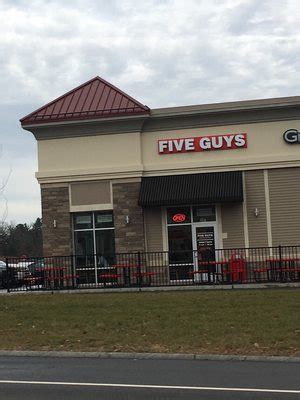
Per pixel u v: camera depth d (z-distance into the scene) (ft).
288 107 72.64
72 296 60.39
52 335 41.16
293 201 72.49
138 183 75.31
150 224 75.20
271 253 71.51
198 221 74.49
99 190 76.18
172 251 70.90
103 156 76.23
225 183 72.59
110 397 24.39
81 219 77.05
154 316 46.34
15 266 76.59
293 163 72.69
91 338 39.65
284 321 42.29
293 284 63.46
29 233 270.46
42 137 77.66
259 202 73.15
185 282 70.23
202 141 74.59
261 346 35.76
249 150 73.72
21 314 49.80
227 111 73.56
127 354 35.12
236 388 25.88
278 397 24.04
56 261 74.33
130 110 74.69
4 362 33.88
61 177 76.84
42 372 30.48
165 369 30.89
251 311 46.57
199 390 25.55
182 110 74.49
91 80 81.46
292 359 32.91
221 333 39.63
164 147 75.25
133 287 67.77
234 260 69.21
